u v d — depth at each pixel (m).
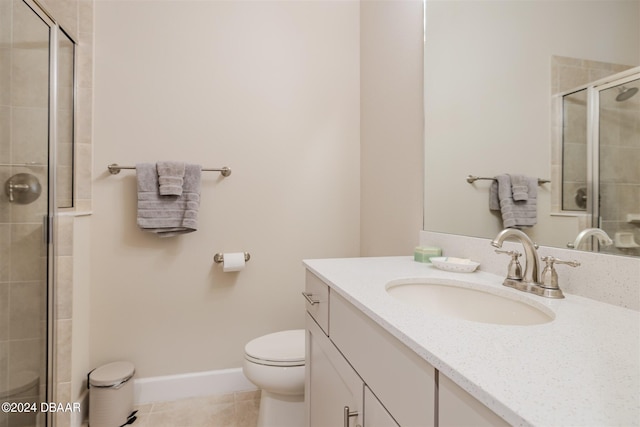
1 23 1.24
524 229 0.96
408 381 0.56
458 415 0.44
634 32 0.68
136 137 1.76
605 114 0.74
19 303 1.31
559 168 0.85
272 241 1.97
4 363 1.26
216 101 1.88
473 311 0.92
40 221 1.38
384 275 1.01
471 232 1.17
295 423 1.39
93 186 1.70
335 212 2.08
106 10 1.73
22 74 1.31
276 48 1.99
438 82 1.34
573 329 0.57
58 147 1.51
